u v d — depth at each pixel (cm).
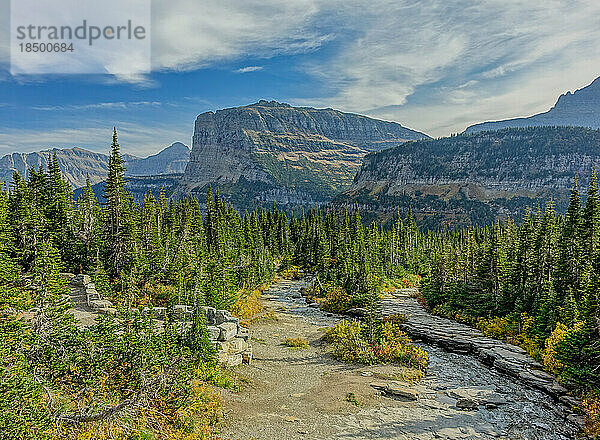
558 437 2272
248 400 2606
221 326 3366
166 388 2081
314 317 5688
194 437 1908
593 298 2928
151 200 7412
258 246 9250
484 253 5603
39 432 1400
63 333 2119
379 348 3794
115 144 5431
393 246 10762
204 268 4925
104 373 2003
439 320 5225
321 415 2447
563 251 4456
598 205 4238
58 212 5797
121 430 1667
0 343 1734
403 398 2778
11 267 3177
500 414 2566
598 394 2614
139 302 4209
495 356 3672
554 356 3169
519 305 4562
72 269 5584
